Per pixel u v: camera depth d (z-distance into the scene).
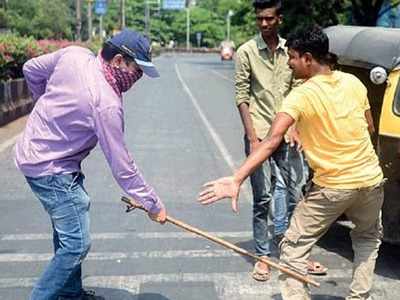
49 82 3.81
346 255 5.59
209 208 7.02
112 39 3.71
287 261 4.03
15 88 14.93
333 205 3.89
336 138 3.81
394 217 4.85
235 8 30.03
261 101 4.98
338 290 4.84
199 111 16.80
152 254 5.54
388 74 4.91
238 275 5.09
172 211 6.89
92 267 5.22
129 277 5.03
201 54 91.81
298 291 3.99
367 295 4.15
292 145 5.06
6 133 12.61
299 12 19.11
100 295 4.68
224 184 3.72
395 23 19.56
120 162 3.69
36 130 3.81
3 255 5.50
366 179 3.85
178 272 5.14
